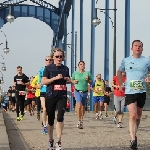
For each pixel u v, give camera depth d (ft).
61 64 24.93
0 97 52.85
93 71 106.73
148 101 99.71
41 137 32.96
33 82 48.85
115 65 82.07
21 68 54.44
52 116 24.77
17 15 168.76
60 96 24.32
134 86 26.25
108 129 41.09
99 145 27.68
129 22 83.20
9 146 25.61
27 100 74.02
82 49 120.37
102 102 62.69
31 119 59.62
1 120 49.14
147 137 33.12
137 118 26.96
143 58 26.68
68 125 46.57
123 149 25.79
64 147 26.63
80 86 42.32
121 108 43.27
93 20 84.23
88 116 72.02
